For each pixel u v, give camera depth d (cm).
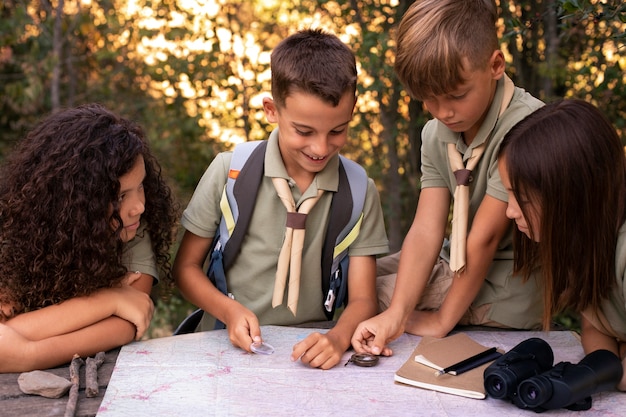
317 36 209
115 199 195
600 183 179
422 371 188
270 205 223
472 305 233
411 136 441
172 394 174
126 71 688
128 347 202
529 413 170
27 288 197
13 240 196
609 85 318
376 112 459
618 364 178
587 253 183
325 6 442
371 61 391
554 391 167
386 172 497
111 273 199
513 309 228
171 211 223
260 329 220
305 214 217
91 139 196
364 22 421
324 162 207
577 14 225
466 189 218
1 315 199
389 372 192
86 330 196
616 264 183
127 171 196
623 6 214
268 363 194
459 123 206
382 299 242
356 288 228
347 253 229
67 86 694
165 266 226
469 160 219
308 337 196
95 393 176
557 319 363
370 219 227
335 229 222
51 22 660
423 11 201
